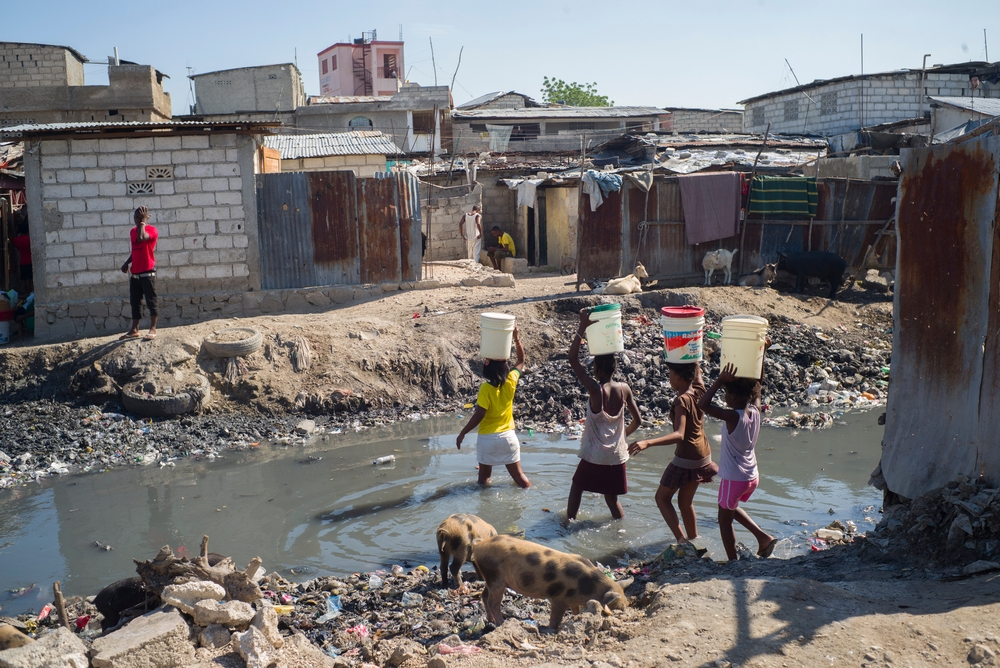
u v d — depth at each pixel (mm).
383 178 15227
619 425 7043
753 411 5953
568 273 21172
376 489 8406
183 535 7344
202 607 4426
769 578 4895
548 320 14188
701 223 16281
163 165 13859
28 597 6109
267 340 12438
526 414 11523
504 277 16594
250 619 4520
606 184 15578
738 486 5895
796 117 33750
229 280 14391
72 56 28781
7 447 10156
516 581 4816
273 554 6812
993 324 5207
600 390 6949
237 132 14016
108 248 13812
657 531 6914
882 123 30219
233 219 14234
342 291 15133
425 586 5922
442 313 14109
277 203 14617
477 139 34531
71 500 8477
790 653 3883
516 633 4594
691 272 16594
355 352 12641
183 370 11719
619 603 4609
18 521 7863
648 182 15781
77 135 13453
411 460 9508
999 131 5352
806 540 6590
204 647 4312
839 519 7152
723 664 3812
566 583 4668
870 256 17094
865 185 16984
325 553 6789
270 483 8828
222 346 11945
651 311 14797
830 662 3787
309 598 5699
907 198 5941
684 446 6418
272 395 11789
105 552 7008
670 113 38312
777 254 16875
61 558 6891
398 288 15641
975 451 5367
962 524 5094
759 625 4176
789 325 14688
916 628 4051
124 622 4688
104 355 11875
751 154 25969
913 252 5898
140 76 25266
